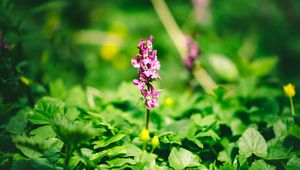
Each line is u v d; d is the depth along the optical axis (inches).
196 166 20.8
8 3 27.1
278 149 21.4
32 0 54.7
